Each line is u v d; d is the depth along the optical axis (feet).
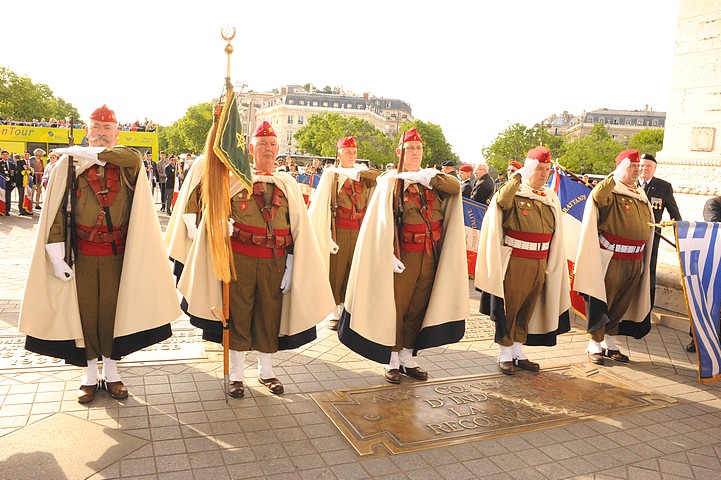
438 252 16.42
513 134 305.73
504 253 17.34
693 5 27.89
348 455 11.84
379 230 15.56
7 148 87.51
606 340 19.65
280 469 11.10
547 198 17.74
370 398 14.85
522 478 11.35
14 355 16.12
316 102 396.16
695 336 16.98
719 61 26.91
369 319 15.55
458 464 11.75
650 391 16.48
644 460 12.35
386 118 480.64
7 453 11.01
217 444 11.91
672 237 28.12
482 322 23.61
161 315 13.99
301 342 15.19
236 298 14.52
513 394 15.76
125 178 13.73
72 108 279.90
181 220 19.53
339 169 21.90
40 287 13.20
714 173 27.07
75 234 13.38
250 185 13.96
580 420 14.26
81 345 13.60
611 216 18.62
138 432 12.19
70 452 11.18
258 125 15.33
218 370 16.16
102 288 13.65
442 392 15.62
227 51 13.55
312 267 15.19
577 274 18.74
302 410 13.87
